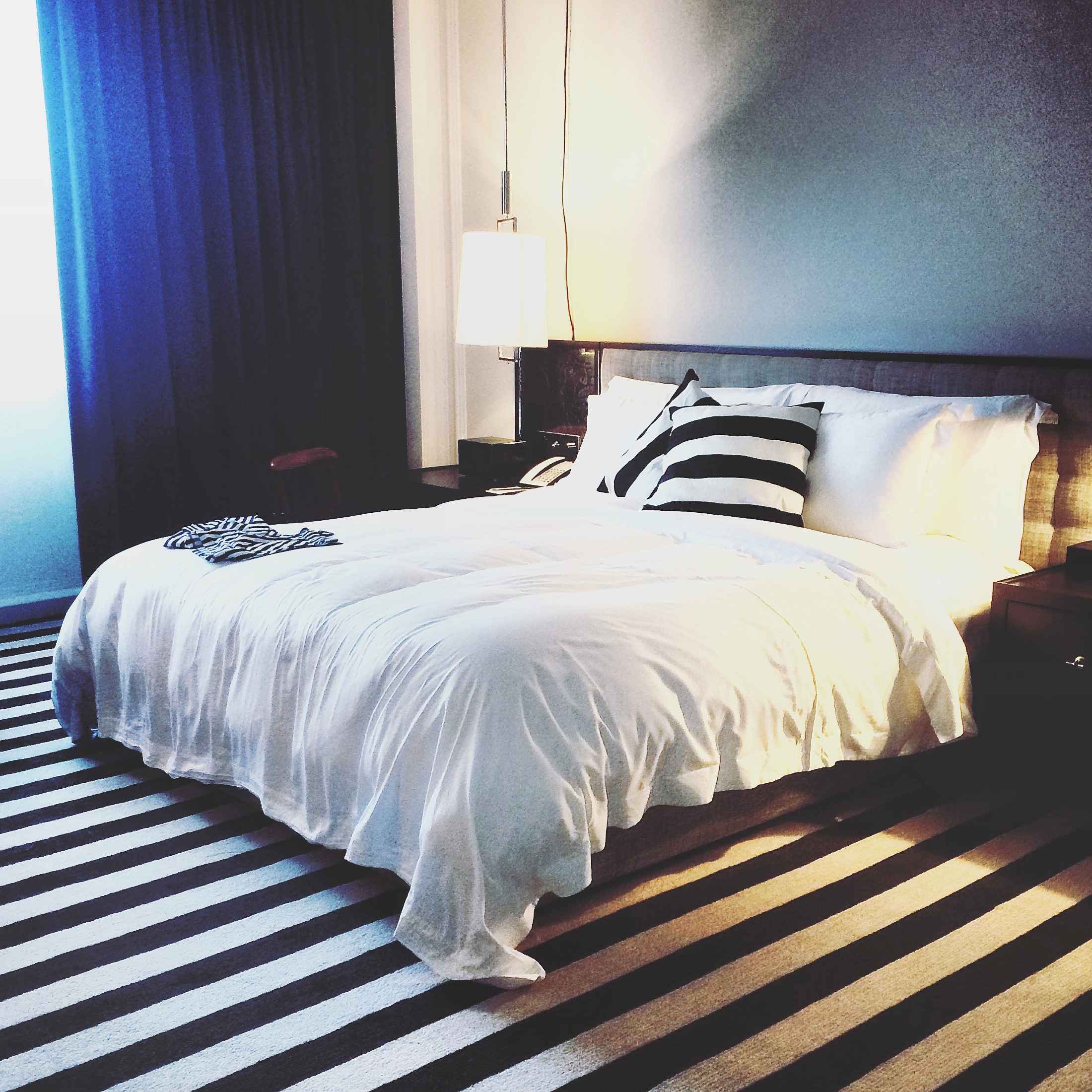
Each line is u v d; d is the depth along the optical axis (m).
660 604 2.19
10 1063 1.67
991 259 3.14
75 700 2.94
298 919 2.10
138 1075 1.65
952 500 2.96
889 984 1.85
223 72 4.32
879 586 2.46
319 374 4.76
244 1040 1.72
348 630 2.19
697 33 3.84
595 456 3.71
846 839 2.40
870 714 2.36
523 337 4.13
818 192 3.55
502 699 1.86
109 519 4.25
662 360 3.99
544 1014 1.78
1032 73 2.98
